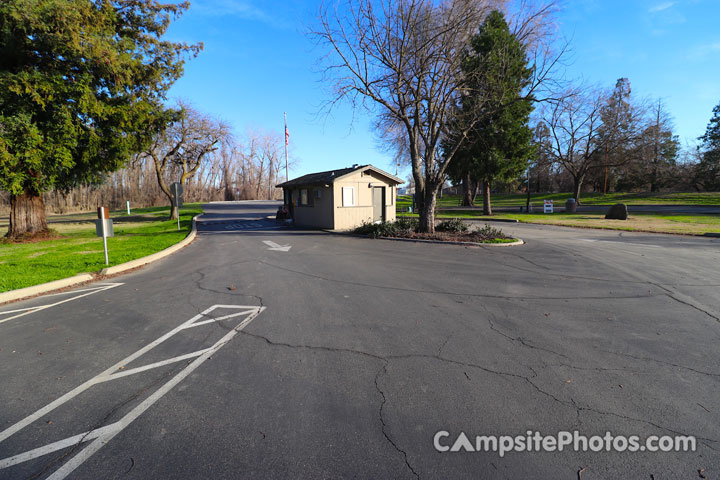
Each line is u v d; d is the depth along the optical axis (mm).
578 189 39625
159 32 18812
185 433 2764
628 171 46594
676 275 7910
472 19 13539
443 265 9297
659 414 2918
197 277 8172
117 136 16797
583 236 15531
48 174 14922
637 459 2434
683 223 20219
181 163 28484
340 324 5066
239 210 37156
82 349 4371
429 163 14992
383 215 19875
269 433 2746
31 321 5430
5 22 12336
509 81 15945
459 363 3846
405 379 3520
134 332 4898
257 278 7965
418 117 14844
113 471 2381
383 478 2293
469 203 43219
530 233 16844
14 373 3783
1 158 12203
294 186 21047
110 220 9531
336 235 16141
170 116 19234
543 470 2354
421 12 13789
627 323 5004
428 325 4984
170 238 15180
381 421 2871
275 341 4508
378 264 9461
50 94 13406
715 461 2400
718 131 48688
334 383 3471
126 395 3330
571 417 2896
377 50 13852
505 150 27812
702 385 3359
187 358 4082
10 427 2873
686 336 4539
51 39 12875
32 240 15727
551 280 7594
